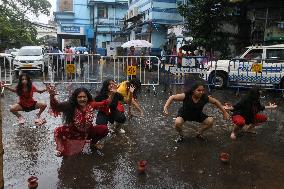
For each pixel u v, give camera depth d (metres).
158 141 6.62
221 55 18.00
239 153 5.97
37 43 43.81
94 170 5.17
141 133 7.18
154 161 5.57
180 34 23.75
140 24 29.52
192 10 18.30
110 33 42.97
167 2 27.12
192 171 5.16
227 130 7.48
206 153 5.95
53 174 5.01
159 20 27.06
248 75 12.89
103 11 42.78
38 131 7.22
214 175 5.02
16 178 4.84
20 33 35.69
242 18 18.12
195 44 18.16
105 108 6.46
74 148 5.64
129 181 4.80
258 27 17.20
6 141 6.50
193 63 13.60
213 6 17.61
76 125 5.44
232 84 13.20
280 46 12.66
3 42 34.44
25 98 7.59
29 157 5.68
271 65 12.57
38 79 16.66
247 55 13.12
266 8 16.81
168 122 8.17
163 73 14.16
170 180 4.83
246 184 4.72
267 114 9.17
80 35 44.84
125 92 7.41
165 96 11.96
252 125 7.15
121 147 6.25
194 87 6.28
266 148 6.26
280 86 12.64
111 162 5.50
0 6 34.22
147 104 10.47
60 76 15.75
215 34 18.08
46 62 18.75
